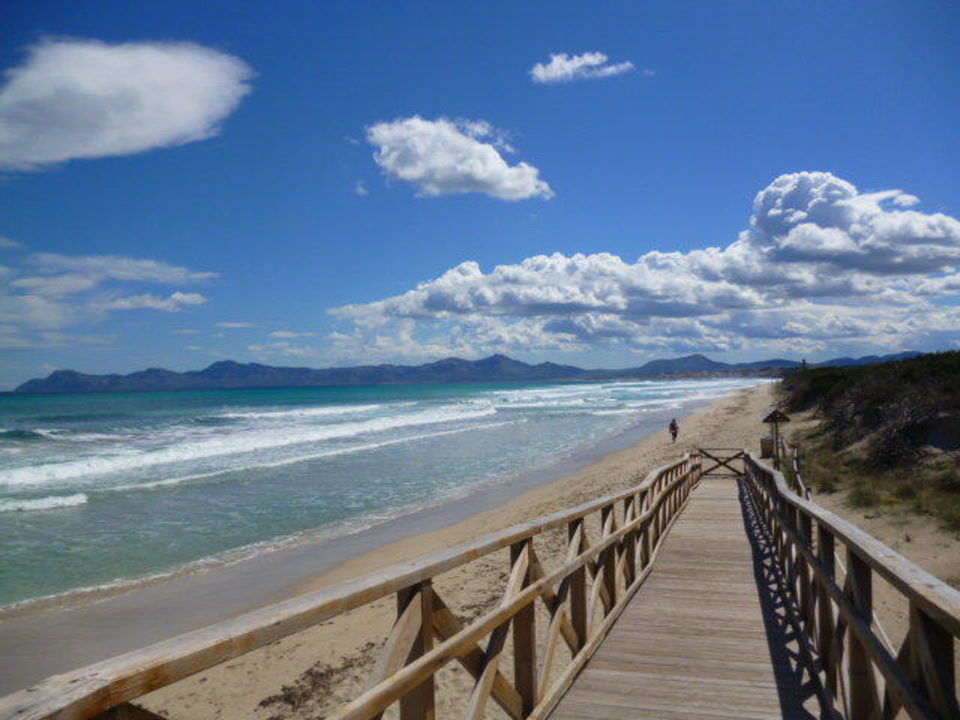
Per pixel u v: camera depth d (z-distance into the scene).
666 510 11.24
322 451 27.48
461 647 2.86
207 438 32.69
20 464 23.00
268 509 16.38
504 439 32.72
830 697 4.02
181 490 18.78
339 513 15.95
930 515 11.46
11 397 118.00
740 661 5.18
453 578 9.70
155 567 11.62
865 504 12.91
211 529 14.35
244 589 10.47
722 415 43.00
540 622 7.91
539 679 4.12
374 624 8.26
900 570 2.43
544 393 100.94
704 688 4.64
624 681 4.79
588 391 107.19
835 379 34.81
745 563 8.87
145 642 8.44
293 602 2.00
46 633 8.70
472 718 3.07
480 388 154.00
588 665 5.12
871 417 19.23
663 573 8.34
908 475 14.72
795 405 36.59
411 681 2.44
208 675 6.98
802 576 5.82
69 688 1.31
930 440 15.96
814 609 5.20
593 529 12.57
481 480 20.61
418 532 14.00
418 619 2.65
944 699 2.05
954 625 1.83
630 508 7.75
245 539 13.53
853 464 16.81
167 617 9.31
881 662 2.60
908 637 2.35
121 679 1.39
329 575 11.15
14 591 10.32
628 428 38.62
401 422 43.00
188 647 1.58
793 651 5.40
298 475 21.39
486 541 3.23
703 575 8.20
